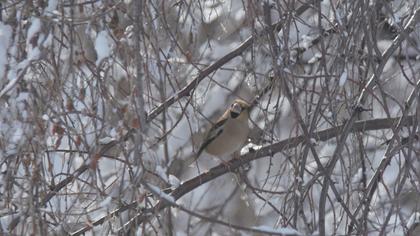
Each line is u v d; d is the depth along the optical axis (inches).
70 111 347.6
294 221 409.1
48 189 378.0
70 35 341.1
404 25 473.1
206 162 771.4
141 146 331.9
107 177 573.9
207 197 781.9
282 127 665.0
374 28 424.8
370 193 436.1
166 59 394.3
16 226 361.4
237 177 517.0
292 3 419.5
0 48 349.4
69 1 366.6
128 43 345.4
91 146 347.6
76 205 408.8
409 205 540.7
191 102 451.2
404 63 623.8
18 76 328.5
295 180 414.3
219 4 547.5
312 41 486.3
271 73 476.4
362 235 418.3
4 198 354.6
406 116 429.1
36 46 335.9
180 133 693.3
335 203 667.4
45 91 353.1
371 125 484.4
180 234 695.1
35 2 353.7
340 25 412.2
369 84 428.5
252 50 437.4
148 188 342.0
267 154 488.1
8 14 360.8
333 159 414.9
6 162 353.7
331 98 412.5
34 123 339.3
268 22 411.8
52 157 383.6
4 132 341.7
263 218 753.6
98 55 336.2
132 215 402.0
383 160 430.3
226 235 737.6
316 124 427.5
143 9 367.9
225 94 743.7
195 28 429.1
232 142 567.5
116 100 344.2
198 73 497.7
